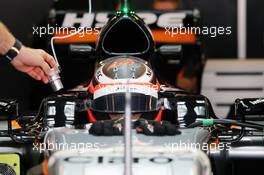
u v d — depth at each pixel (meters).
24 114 10.23
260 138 8.52
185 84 14.98
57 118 8.54
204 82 15.86
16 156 8.30
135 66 8.61
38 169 7.85
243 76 15.87
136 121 7.80
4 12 17.11
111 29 9.02
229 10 17.92
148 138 7.40
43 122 8.58
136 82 8.36
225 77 15.88
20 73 16.30
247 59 17.09
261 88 15.88
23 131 8.76
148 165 6.61
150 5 17.83
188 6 17.84
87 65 14.17
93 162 6.67
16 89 16.34
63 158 6.77
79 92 9.09
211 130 8.45
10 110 8.43
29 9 17.11
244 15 17.89
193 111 8.57
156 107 8.33
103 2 16.67
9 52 7.46
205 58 15.70
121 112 8.14
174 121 8.50
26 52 7.54
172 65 14.88
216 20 17.94
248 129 8.96
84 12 14.85
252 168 8.32
